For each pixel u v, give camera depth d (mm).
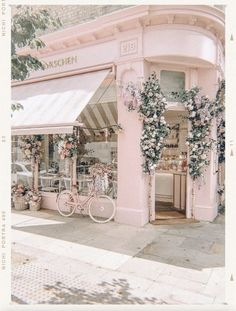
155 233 6332
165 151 9570
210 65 7117
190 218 7477
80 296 3699
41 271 4445
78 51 7719
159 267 4605
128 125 6949
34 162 9102
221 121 7820
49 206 8750
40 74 8516
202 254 5156
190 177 7418
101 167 7707
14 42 4777
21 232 6426
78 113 6656
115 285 4020
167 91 7258
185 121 8781
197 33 6652
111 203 7418
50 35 7852
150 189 7156
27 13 4836
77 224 7051
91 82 7285
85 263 4758
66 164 8461
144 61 6750
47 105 7578
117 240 5879
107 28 7004
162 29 6531
